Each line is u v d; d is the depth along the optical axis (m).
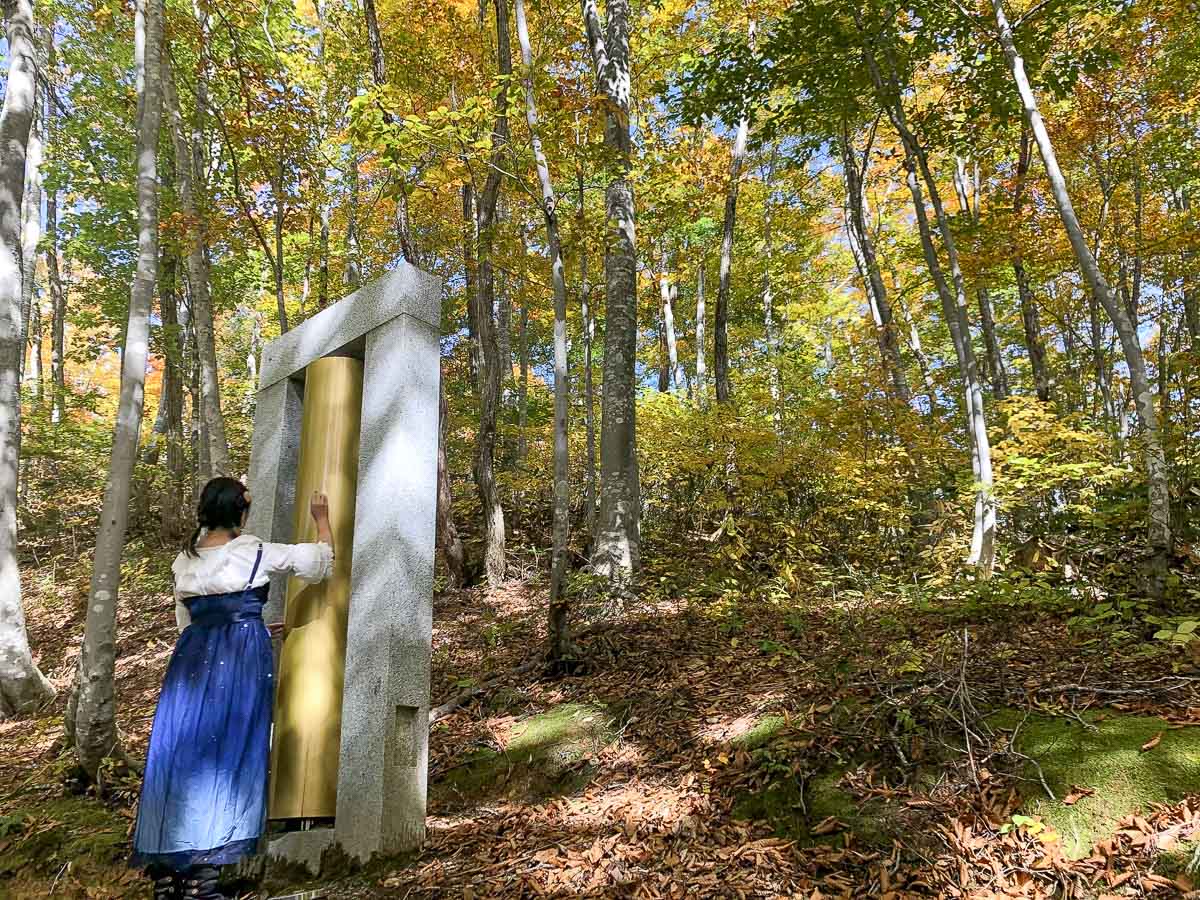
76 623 10.27
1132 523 5.34
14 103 6.76
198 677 2.48
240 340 25.09
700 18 12.34
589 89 7.03
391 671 3.01
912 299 15.69
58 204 16.91
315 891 2.81
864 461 8.27
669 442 10.18
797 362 17.02
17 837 3.81
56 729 6.00
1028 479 6.46
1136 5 8.43
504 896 2.61
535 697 4.82
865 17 7.44
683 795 3.20
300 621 3.27
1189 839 2.17
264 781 2.56
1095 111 9.38
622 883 2.60
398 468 3.13
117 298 14.65
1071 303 12.54
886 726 3.14
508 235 6.59
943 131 8.23
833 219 18.16
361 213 11.80
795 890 2.41
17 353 7.00
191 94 9.27
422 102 8.55
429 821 3.48
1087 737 2.75
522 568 9.70
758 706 3.82
